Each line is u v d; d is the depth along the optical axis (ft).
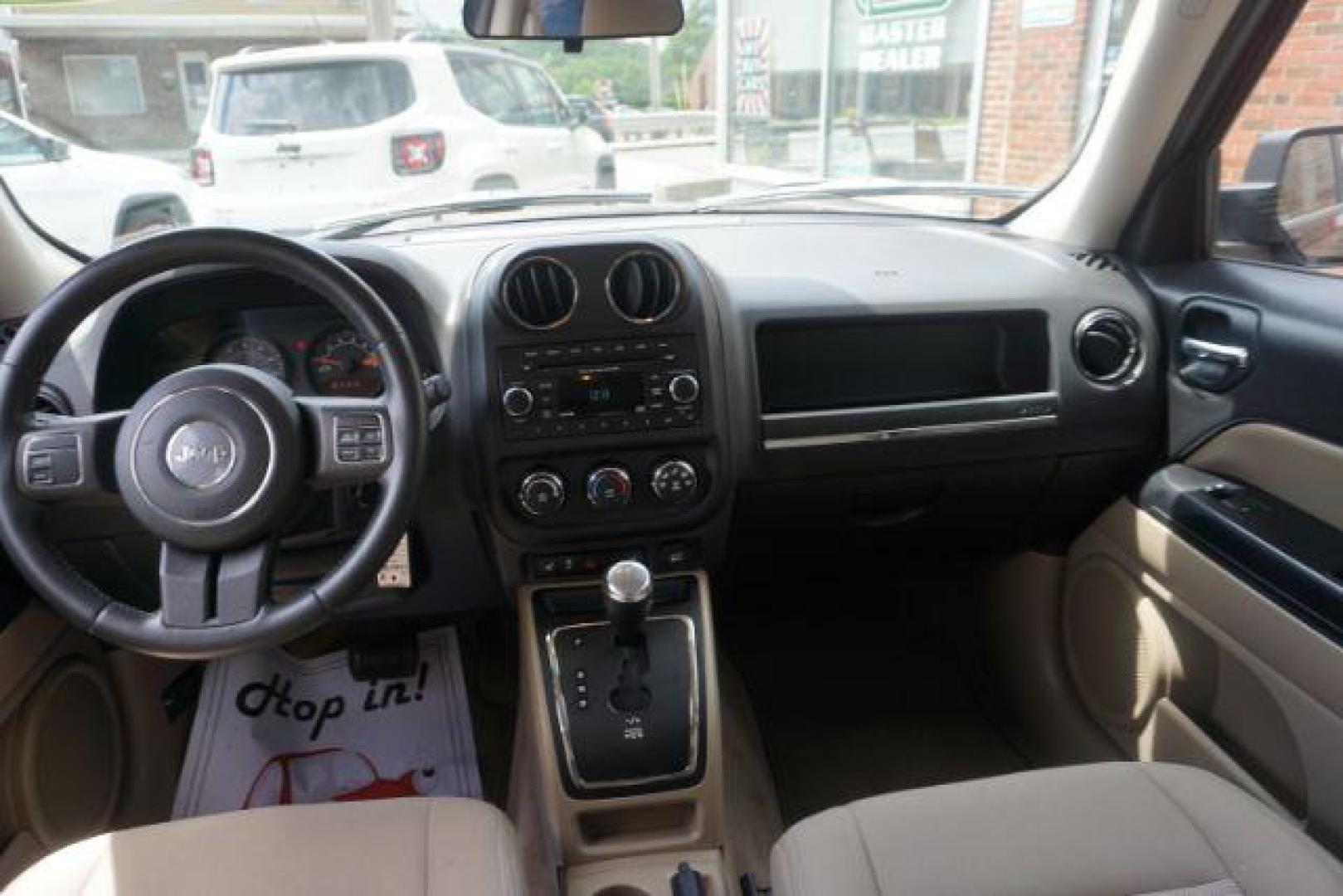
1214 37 4.83
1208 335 5.02
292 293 4.56
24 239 4.82
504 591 5.16
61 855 3.49
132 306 4.44
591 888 4.58
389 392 3.58
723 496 4.86
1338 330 4.25
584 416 4.66
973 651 6.78
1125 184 5.41
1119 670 5.44
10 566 4.35
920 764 6.17
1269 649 4.24
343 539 4.70
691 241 5.63
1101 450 5.27
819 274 5.24
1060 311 5.19
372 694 6.04
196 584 3.40
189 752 5.74
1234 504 4.68
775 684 6.85
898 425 5.02
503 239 5.43
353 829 3.56
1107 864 3.32
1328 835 4.02
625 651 4.78
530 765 5.12
